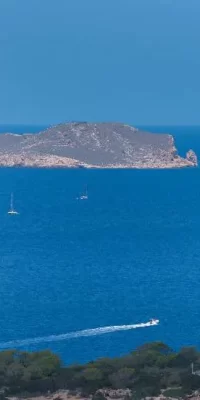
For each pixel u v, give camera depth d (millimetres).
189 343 180750
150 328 194625
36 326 196625
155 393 119125
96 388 122000
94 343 180750
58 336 186625
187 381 123562
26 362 134375
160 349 146000
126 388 122812
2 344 179500
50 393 120562
